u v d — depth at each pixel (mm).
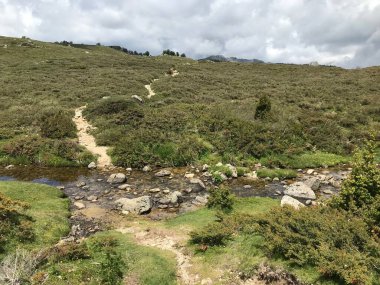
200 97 41156
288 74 70688
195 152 23000
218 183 19234
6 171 21562
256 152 22953
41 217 13336
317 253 9289
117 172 21391
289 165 22188
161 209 15703
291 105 36531
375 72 62281
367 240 9289
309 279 8953
